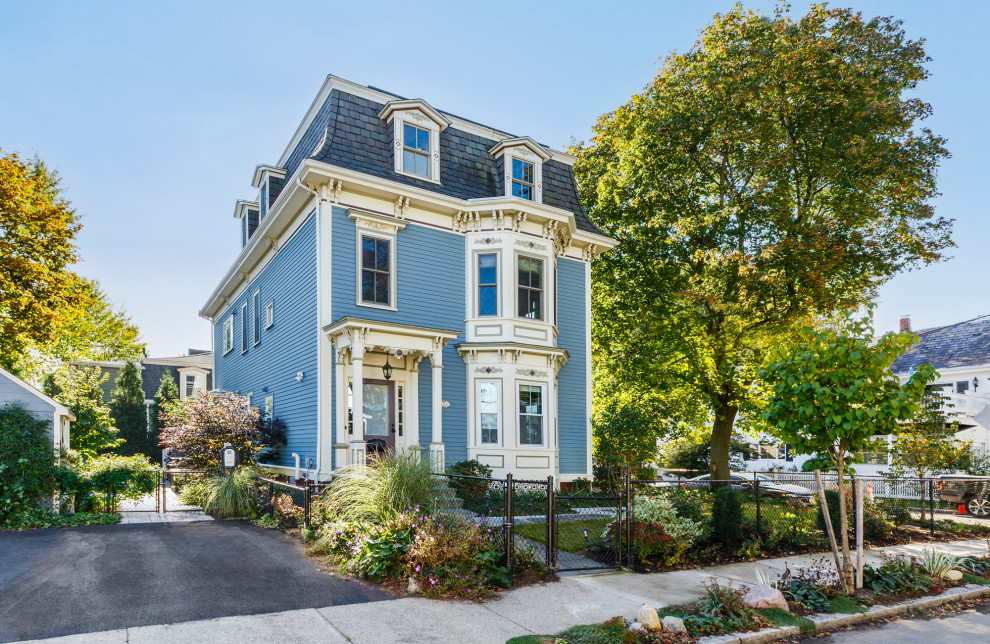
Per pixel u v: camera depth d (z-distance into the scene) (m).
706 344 21.58
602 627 6.27
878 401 7.76
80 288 22.61
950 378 27.72
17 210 19.73
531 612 6.88
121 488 13.74
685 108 20.48
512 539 8.39
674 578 8.70
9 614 6.24
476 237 17.05
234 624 6.08
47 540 10.01
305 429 15.27
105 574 7.81
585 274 19.58
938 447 18.61
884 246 20.42
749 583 8.49
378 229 15.65
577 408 18.75
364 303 15.20
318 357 14.54
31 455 11.84
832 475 16.09
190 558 8.75
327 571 8.21
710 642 6.19
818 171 19.86
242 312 22.42
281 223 17.44
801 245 18.83
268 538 10.30
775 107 19.27
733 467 31.80
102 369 35.59
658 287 21.73
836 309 20.33
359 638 5.85
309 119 17.22
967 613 7.68
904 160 19.06
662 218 21.70
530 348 16.45
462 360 16.55
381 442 15.19
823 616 7.14
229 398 17.61
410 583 7.46
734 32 20.62
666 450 31.98
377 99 16.47
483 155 18.05
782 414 8.25
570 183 19.89
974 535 13.52
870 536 12.36
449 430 16.06
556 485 16.67
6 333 20.34
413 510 8.55
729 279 20.56
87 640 5.53
